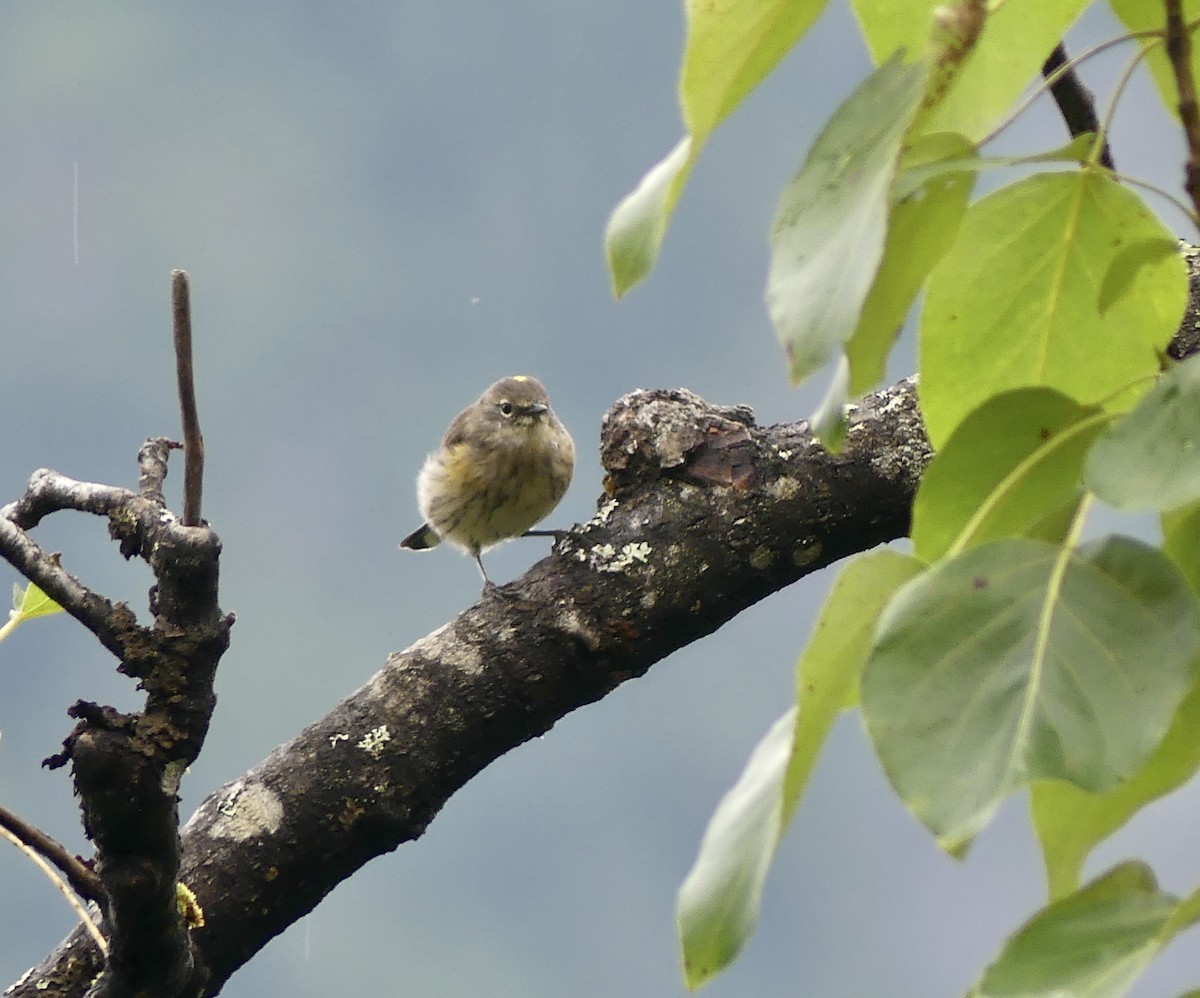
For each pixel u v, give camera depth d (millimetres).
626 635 5605
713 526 5664
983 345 3193
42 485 5129
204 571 4055
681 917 2551
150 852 4188
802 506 5652
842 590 2664
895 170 2281
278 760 5547
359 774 5480
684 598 5629
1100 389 3201
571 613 5609
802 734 2518
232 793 5492
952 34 2352
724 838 2576
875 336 2701
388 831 5480
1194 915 2176
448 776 5559
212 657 4102
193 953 4715
